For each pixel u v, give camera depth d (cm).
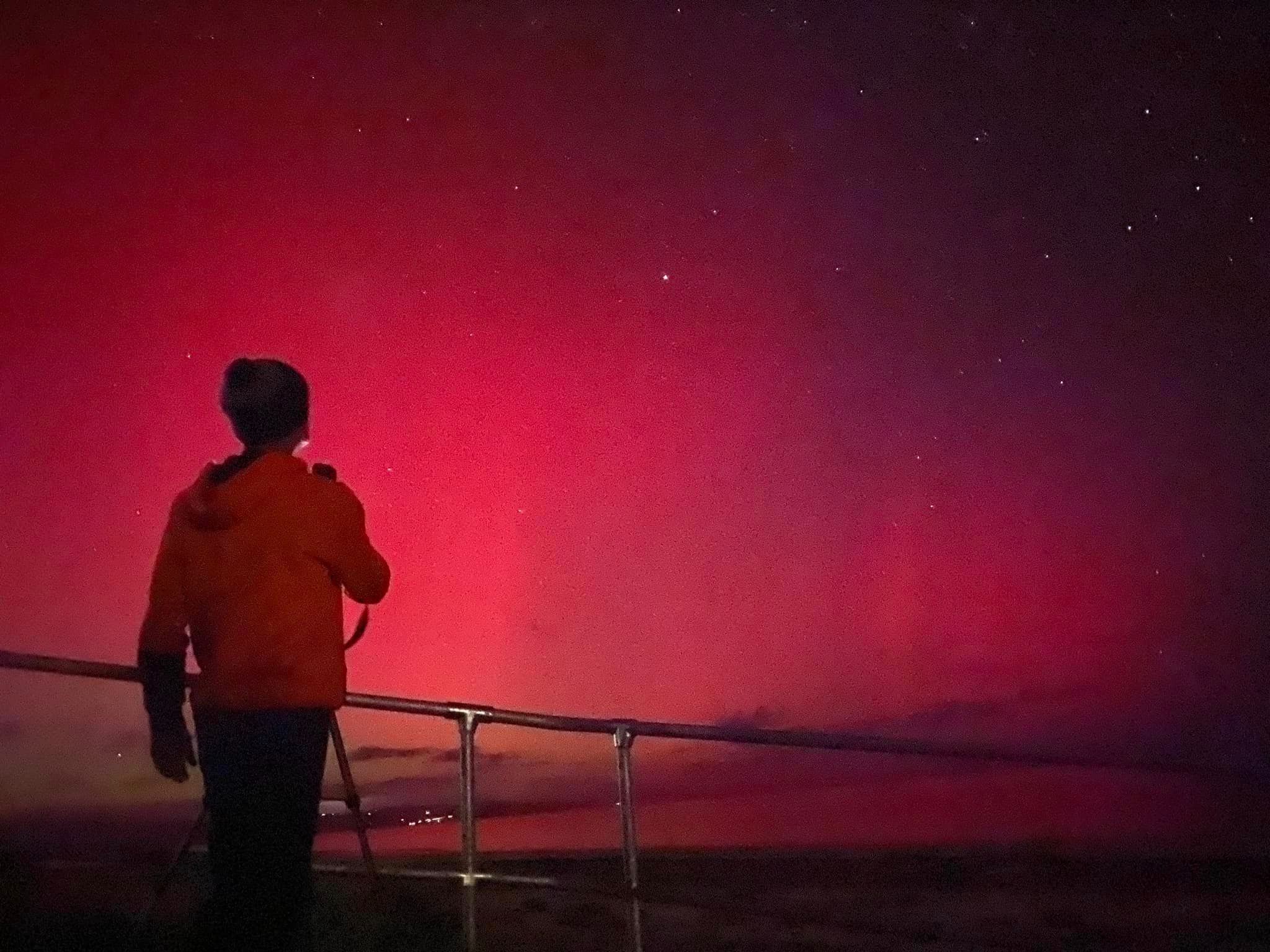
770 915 365
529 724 353
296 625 303
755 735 354
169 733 305
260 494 307
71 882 421
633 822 352
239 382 317
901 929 377
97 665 328
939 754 354
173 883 426
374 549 324
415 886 471
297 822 301
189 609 309
